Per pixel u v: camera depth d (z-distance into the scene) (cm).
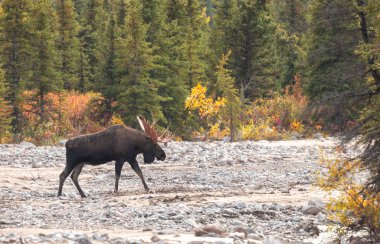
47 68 13312
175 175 7225
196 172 7475
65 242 3081
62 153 9075
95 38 19150
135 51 12850
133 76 12825
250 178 6925
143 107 12719
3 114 12081
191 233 3647
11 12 13388
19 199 5497
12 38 13462
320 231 3831
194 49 15638
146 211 4569
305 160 8488
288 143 11050
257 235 3497
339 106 3569
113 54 13438
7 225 4012
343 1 4738
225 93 12231
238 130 12456
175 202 5166
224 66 16800
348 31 4791
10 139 11856
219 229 3547
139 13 13900
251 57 16612
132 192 5897
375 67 3512
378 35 3612
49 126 12575
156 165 8094
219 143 10712
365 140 3484
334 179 3728
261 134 12356
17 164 8012
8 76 13300
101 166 8000
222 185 6397
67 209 4800
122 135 5784
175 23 14500
